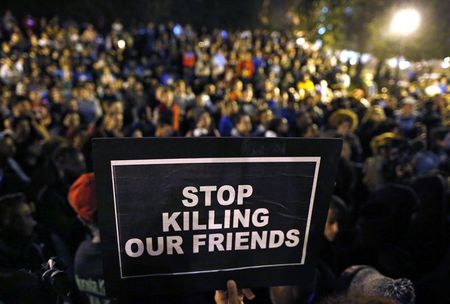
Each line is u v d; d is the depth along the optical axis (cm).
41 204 310
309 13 2198
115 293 125
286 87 1517
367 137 614
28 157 484
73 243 304
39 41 1634
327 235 238
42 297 103
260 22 2705
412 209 246
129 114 834
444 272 228
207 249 128
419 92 1226
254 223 130
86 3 2306
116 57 1722
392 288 163
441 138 490
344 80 1702
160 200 123
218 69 1611
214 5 2722
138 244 124
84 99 822
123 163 118
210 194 125
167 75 1378
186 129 779
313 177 130
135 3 2439
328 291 212
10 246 221
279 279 135
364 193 417
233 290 130
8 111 677
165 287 128
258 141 125
